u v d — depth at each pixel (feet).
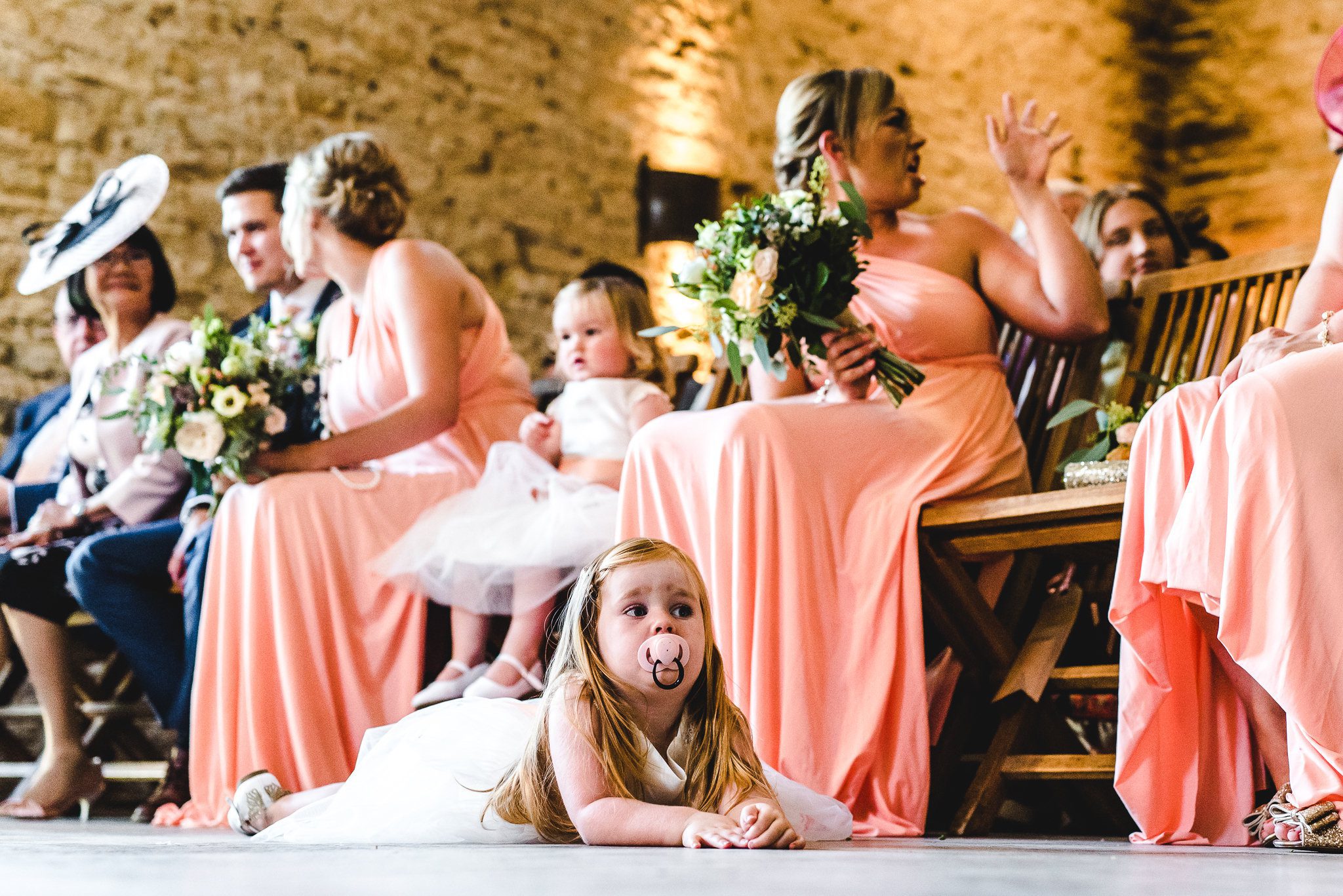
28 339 19.39
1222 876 4.13
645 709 6.40
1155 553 6.97
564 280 24.47
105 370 14.57
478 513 11.17
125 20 20.61
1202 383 7.22
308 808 7.52
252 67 21.61
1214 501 6.57
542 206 24.36
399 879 3.72
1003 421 10.19
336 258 12.62
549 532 10.80
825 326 9.34
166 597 12.66
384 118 22.80
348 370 12.35
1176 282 10.93
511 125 24.17
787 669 8.70
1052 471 10.89
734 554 8.93
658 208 25.34
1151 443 7.19
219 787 10.91
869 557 8.98
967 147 29.35
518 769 6.53
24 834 8.03
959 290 10.40
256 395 11.51
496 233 23.77
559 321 12.60
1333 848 5.86
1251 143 30.83
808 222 9.32
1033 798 10.19
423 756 7.09
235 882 3.63
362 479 11.51
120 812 14.40
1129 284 11.11
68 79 20.12
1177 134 31.83
